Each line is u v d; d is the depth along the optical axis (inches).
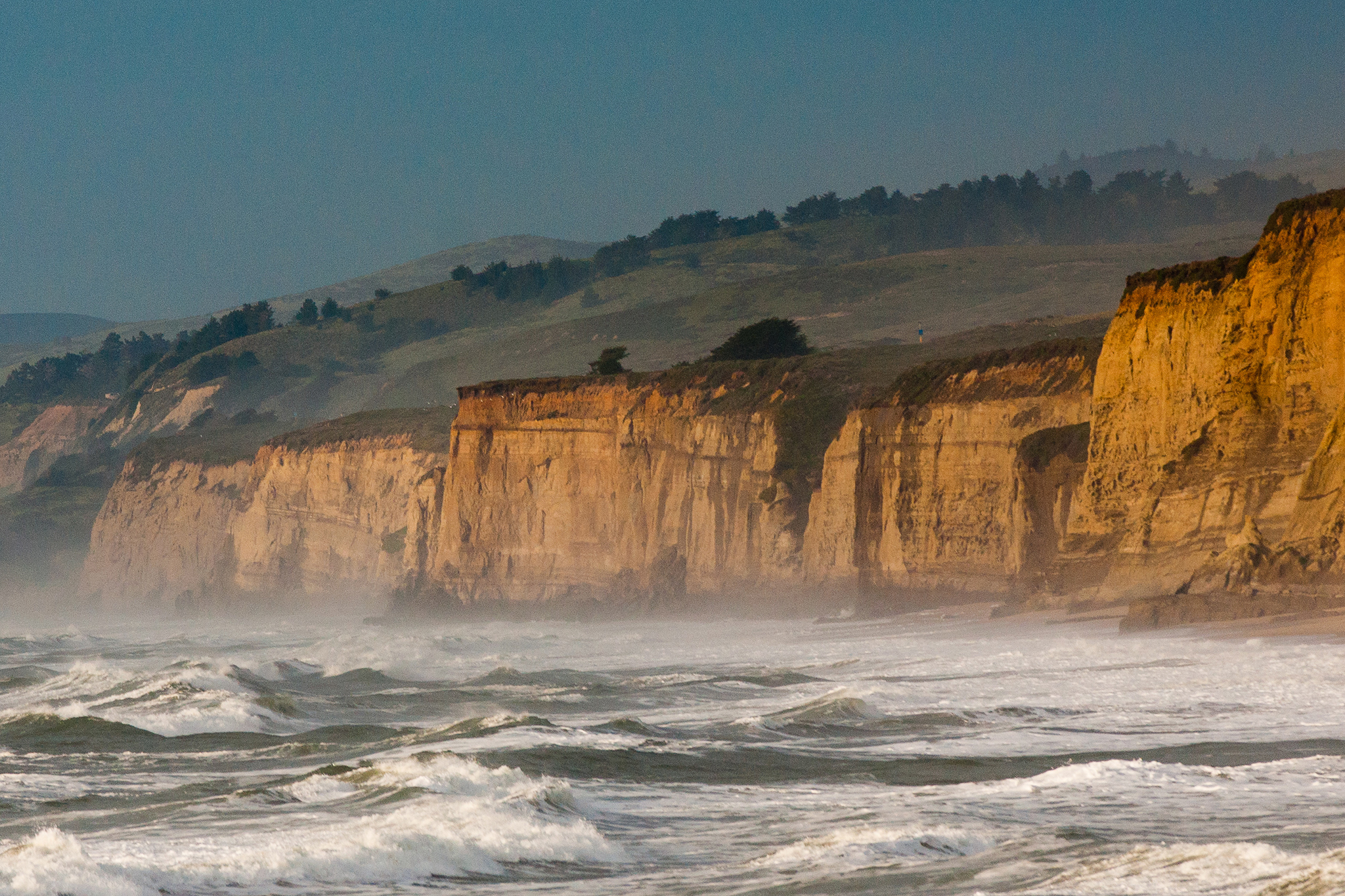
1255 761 3523.6
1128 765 3444.9
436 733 4891.7
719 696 6176.2
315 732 5265.8
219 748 4936.0
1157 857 2395.4
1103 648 6289.4
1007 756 3939.5
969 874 2440.9
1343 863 2196.1
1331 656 5270.7
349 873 2628.0
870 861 2615.7
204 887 2513.5
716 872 2645.2
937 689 5487.2
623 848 2901.1
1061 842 2657.5
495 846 2837.1
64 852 2628.0
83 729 5319.9
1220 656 5585.6
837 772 3858.3
